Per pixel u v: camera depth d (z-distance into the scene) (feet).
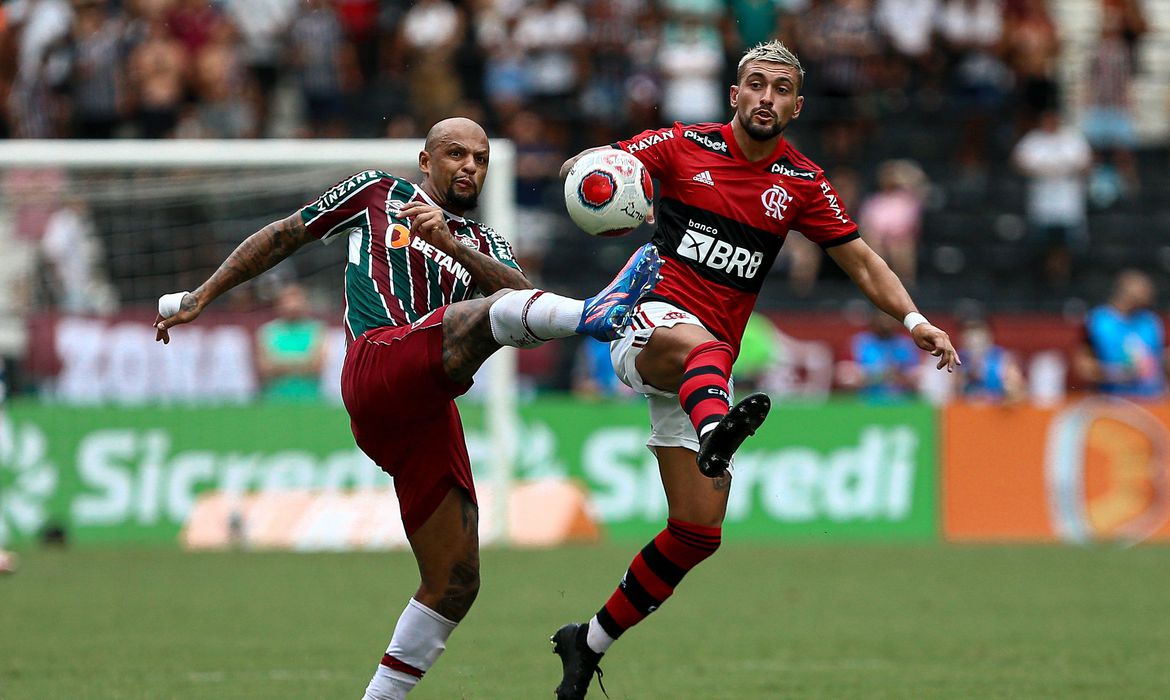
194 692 74.74
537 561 136.87
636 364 67.31
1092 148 237.86
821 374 185.57
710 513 67.05
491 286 60.95
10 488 156.76
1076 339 190.49
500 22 226.17
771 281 209.97
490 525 151.53
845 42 228.63
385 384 60.13
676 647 92.17
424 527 62.03
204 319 164.96
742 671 82.99
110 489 158.30
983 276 224.33
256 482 159.33
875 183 232.94
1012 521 169.17
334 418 160.35
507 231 153.69
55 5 205.77
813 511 167.53
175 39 208.44
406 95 226.79
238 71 209.97
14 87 205.57
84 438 158.40
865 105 233.55
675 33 216.13
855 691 76.33
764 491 167.12
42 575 128.16
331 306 172.96
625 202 66.54
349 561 139.85
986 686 77.82
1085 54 243.81
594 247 216.74
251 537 154.81
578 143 219.00
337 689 75.72
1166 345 191.31
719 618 105.19
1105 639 95.61
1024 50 236.02
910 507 168.86
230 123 208.64
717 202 68.74
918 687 77.56
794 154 69.87
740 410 56.13
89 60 205.16
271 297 169.17
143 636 94.53
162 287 169.89
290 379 164.04
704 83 216.13
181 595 114.83
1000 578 129.59
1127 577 130.72
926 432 169.68
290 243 64.18
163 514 158.40
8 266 166.30
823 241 70.28
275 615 104.12
